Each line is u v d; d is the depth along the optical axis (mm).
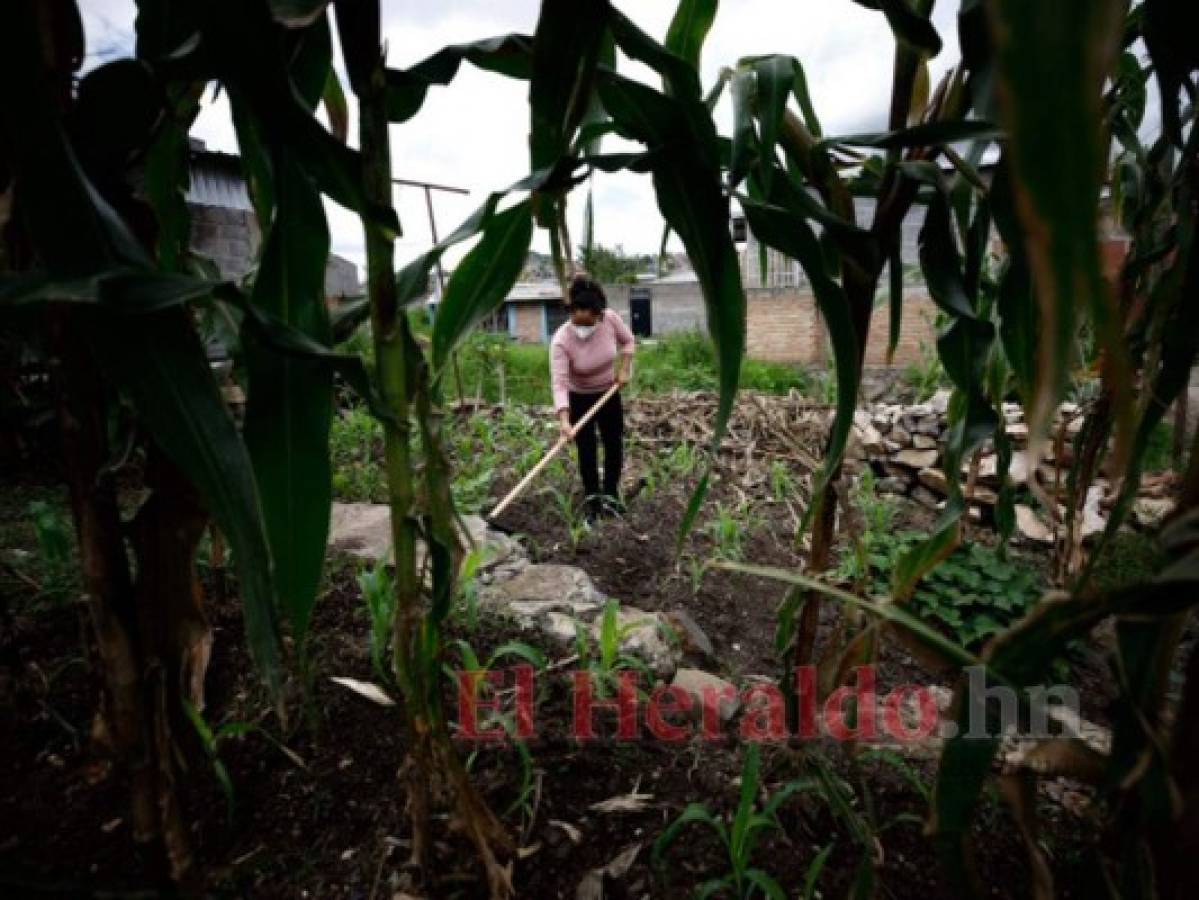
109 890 505
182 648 781
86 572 655
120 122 568
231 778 1156
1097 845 679
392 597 1533
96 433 632
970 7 612
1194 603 488
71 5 578
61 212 482
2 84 443
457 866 1007
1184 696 578
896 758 1208
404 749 1238
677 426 4363
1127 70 1056
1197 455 599
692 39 889
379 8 612
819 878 1021
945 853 642
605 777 1235
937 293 820
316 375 667
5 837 1017
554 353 3105
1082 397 3113
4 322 626
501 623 1774
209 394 562
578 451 3225
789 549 2721
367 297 858
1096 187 252
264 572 591
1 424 1552
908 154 819
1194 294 591
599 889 991
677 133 716
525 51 747
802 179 979
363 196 624
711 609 2186
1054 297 258
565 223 886
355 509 2783
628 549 2705
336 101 864
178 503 750
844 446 864
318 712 1318
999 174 671
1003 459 1188
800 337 9898
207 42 515
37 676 1333
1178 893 583
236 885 977
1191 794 569
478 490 3305
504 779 1197
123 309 476
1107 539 646
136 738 712
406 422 733
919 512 3066
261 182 871
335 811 1104
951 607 1985
